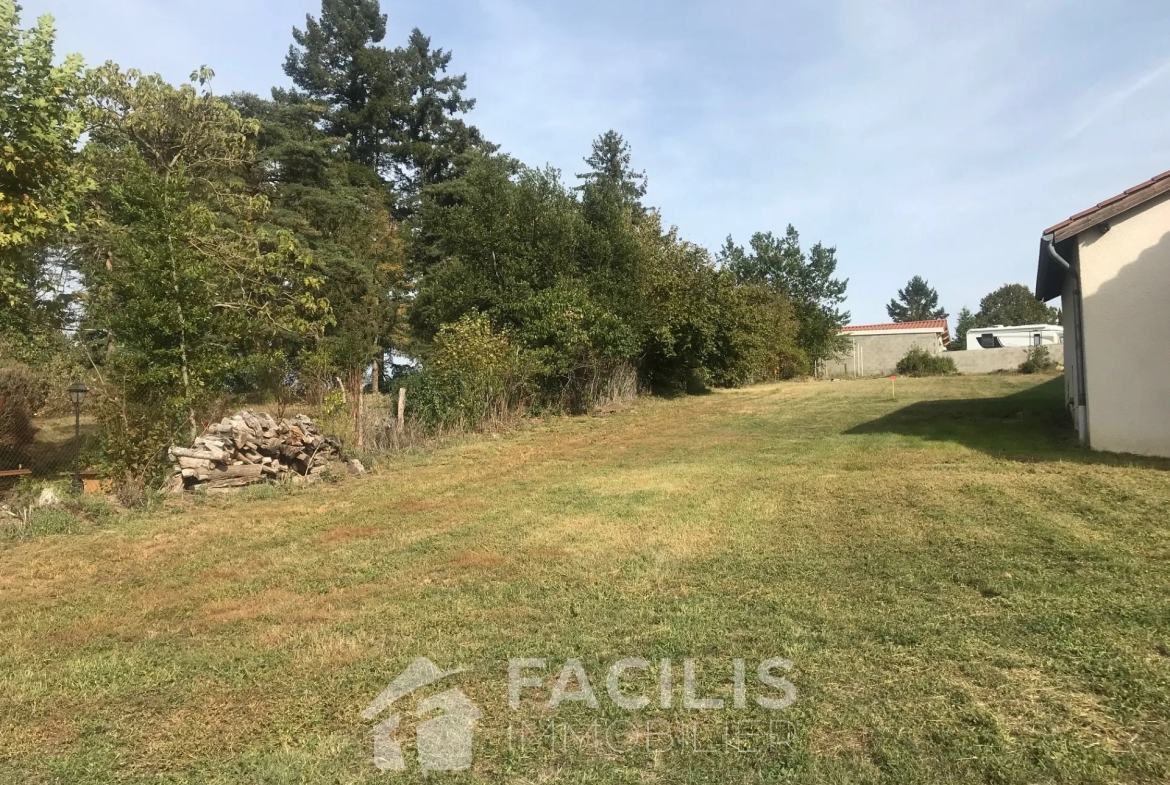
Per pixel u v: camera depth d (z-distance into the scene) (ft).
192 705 11.83
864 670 11.89
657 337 69.72
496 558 19.80
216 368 35.68
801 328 113.91
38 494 30.63
